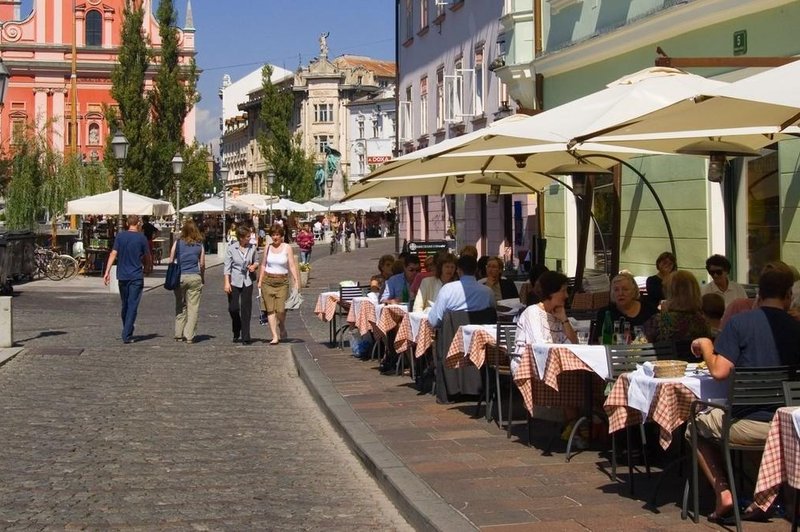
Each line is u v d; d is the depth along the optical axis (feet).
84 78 258.78
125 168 168.35
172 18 175.32
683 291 27.32
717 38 49.83
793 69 22.36
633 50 59.31
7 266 93.20
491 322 37.22
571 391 29.32
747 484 23.63
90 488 26.37
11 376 46.32
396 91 140.46
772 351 21.40
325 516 23.93
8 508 24.30
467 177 54.85
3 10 263.49
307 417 37.78
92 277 121.29
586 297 44.39
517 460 28.04
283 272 60.39
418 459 28.30
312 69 373.61
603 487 24.86
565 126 30.14
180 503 24.94
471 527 21.11
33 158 130.62
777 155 45.98
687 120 27.45
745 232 49.03
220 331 67.72
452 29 111.86
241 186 440.45
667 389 21.88
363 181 48.91
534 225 86.63
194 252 60.13
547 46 73.10
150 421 36.04
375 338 50.03
